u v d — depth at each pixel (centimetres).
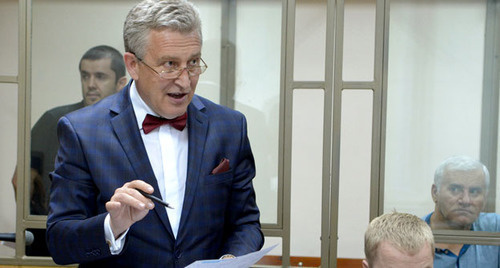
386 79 243
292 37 245
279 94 249
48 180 254
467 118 244
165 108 156
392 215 165
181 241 163
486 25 241
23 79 251
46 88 254
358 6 242
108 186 159
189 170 166
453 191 245
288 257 251
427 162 245
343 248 252
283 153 249
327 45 243
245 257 139
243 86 251
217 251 173
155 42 149
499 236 242
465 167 244
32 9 252
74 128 162
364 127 247
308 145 249
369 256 160
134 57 155
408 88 244
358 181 249
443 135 245
